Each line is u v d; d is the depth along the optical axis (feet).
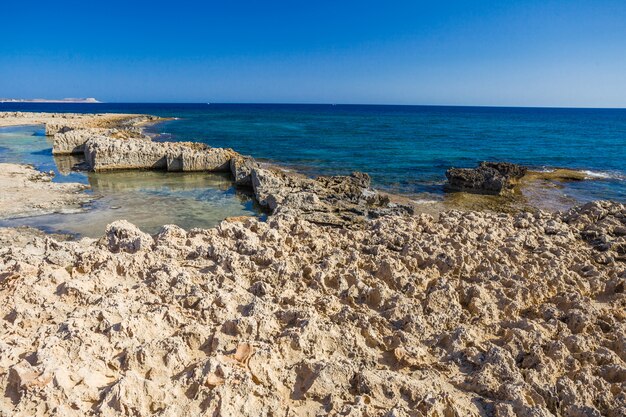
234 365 20.31
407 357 22.75
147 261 31.07
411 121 363.35
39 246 36.17
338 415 18.26
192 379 19.38
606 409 20.34
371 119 386.73
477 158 144.25
